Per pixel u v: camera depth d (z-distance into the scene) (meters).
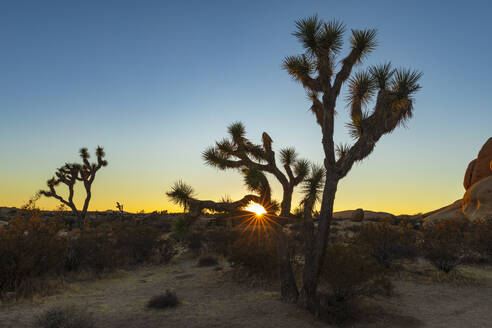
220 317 7.13
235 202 8.90
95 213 52.25
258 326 6.55
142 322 6.74
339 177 7.32
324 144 7.49
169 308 7.80
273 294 8.91
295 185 9.03
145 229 15.95
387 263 12.84
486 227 16.16
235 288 9.93
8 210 42.88
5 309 7.27
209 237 17.78
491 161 37.78
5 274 8.60
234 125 8.84
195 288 10.08
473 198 34.88
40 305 7.67
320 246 7.33
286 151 9.35
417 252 13.82
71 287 9.57
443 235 13.73
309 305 7.35
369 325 6.80
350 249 8.10
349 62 7.57
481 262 15.20
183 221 8.78
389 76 7.17
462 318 7.49
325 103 7.54
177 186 8.68
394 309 7.95
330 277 7.39
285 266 8.46
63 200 28.06
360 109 7.92
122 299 8.70
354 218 44.72
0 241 8.84
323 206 7.39
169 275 12.45
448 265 12.26
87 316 6.45
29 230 10.50
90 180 29.20
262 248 11.12
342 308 7.08
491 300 9.07
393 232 13.48
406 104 7.21
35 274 9.57
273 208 8.81
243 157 8.72
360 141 7.11
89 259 12.14
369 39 7.45
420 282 10.96
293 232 19.89
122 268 13.64
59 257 10.58
